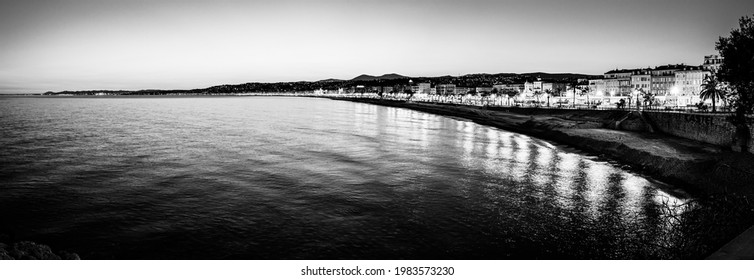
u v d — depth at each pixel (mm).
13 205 34531
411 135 82062
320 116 145250
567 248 24750
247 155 58188
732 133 48750
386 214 31219
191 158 56156
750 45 35281
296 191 37969
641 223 28312
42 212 32812
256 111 183375
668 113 67188
